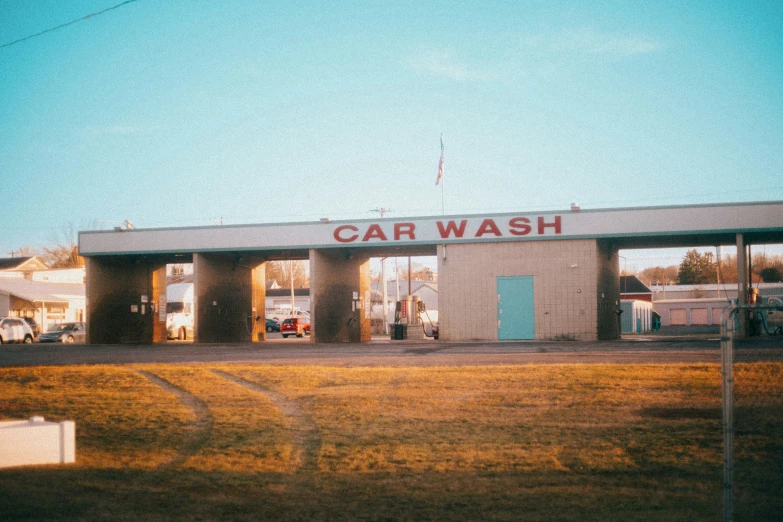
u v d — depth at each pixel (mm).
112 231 37406
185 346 32219
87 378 17297
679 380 14812
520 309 32750
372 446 10359
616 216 31672
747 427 8547
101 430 11664
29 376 17875
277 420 12203
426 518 7250
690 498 7727
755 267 118500
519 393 13898
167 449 10367
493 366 17562
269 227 35781
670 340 30094
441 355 22047
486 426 11406
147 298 42031
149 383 16359
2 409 13547
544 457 9586
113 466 9281
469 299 33375
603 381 14797
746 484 8039
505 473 8938
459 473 8977
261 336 43469
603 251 33719
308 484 8602
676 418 11555
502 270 33062
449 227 33594
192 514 7348
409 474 8984
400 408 12914
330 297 36844
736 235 30891
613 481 8500
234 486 8492
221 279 38688
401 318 41656
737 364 8359
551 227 32406
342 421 12039
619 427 11078
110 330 39031
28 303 57688
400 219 34188
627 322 55938
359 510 7547
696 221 30797
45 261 99750
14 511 7062
